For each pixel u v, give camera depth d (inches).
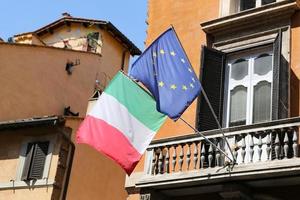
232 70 602.5
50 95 912.3
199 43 627.8
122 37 1120.8
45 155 740.0
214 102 580.1
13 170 753.0
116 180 816.3
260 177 494.3
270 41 580.4
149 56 517.3
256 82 581.0
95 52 1043.3
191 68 522.9
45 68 914.7
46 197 710.5
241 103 581.6
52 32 1133.7
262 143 506.9
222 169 510.3
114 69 1102.4
